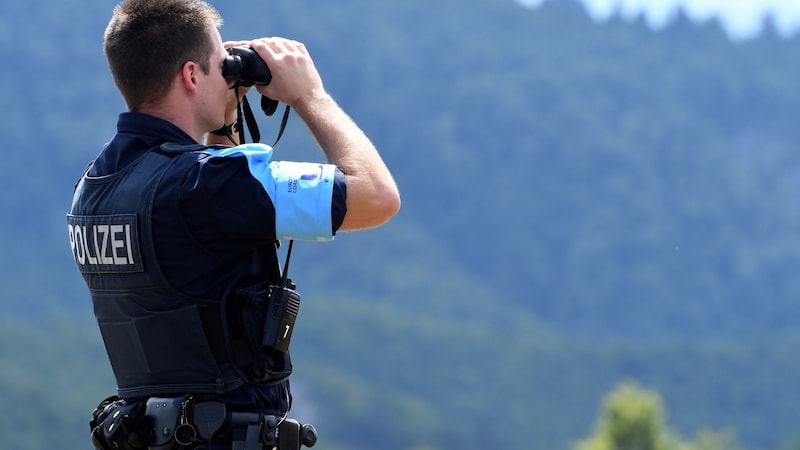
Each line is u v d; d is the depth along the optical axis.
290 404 10.30
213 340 9.79
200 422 9.71
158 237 9.75
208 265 9.79
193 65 10.16
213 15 10.37
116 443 9.87
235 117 11.05
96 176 10.16
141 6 10.13
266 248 10.05
